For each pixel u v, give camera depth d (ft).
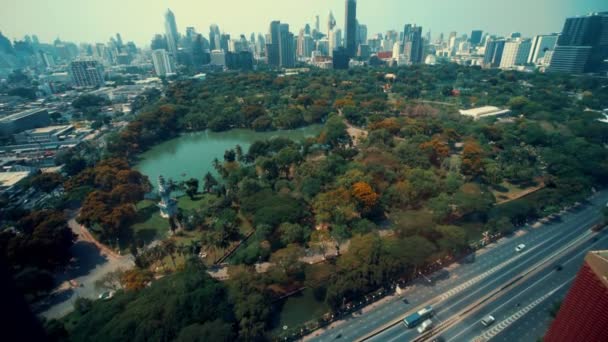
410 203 494.59
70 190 544.21
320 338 297.33
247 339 272.72
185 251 402.72
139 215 519.60
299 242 417.49
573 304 181.78
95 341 254.68
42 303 346.33
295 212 447.01
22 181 575.79
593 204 515.09
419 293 347.56
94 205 449.48
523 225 465.88
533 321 310.65
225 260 409.08
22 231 419.95
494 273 374.02
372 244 359.87
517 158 627.87
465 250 410.11
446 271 379.76
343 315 321.93
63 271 395.55
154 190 623.36
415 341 292.61
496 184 588.09
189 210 522.88
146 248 431.02
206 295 291.58
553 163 593.01
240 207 524.93
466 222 477.77
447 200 462.19
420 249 358.23
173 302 281.95
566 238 433.07
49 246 375.66
